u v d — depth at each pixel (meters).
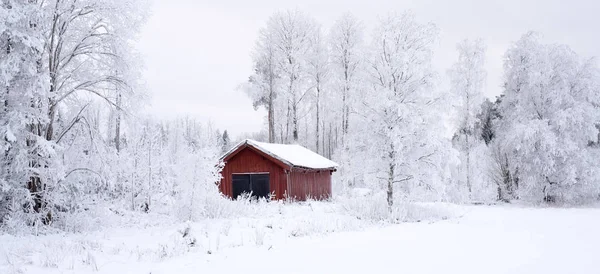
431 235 13.48
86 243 10.64
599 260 9.11
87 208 15.12
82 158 15.55
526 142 29.55
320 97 38.78
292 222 15.58
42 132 14.27
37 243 10.77
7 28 12.07
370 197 21.73
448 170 20.41
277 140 41.41
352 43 36.88
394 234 13.70
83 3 14.48
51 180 14.09
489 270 8.07
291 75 37.84
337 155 37.53
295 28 38.44
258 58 38.34
